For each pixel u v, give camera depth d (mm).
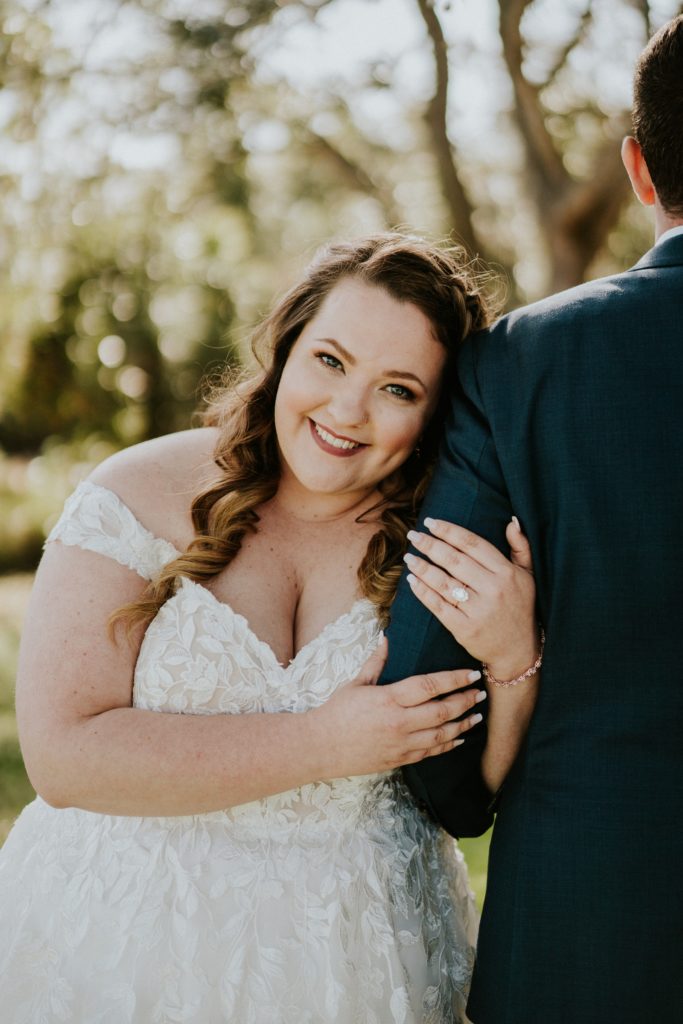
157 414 11062
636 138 1775
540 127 8211
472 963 2000
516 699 1785
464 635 1713
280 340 1889
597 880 1618
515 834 1722
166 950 1698
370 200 11336
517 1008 1666
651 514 1594
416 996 1795
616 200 8297
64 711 1668
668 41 1688
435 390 1861
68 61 6973
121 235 9703
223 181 9461
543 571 1696
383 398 1815
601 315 1667
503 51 7688
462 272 1902
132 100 7254
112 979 1693
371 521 1949
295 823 1789
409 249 1825
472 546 1712
